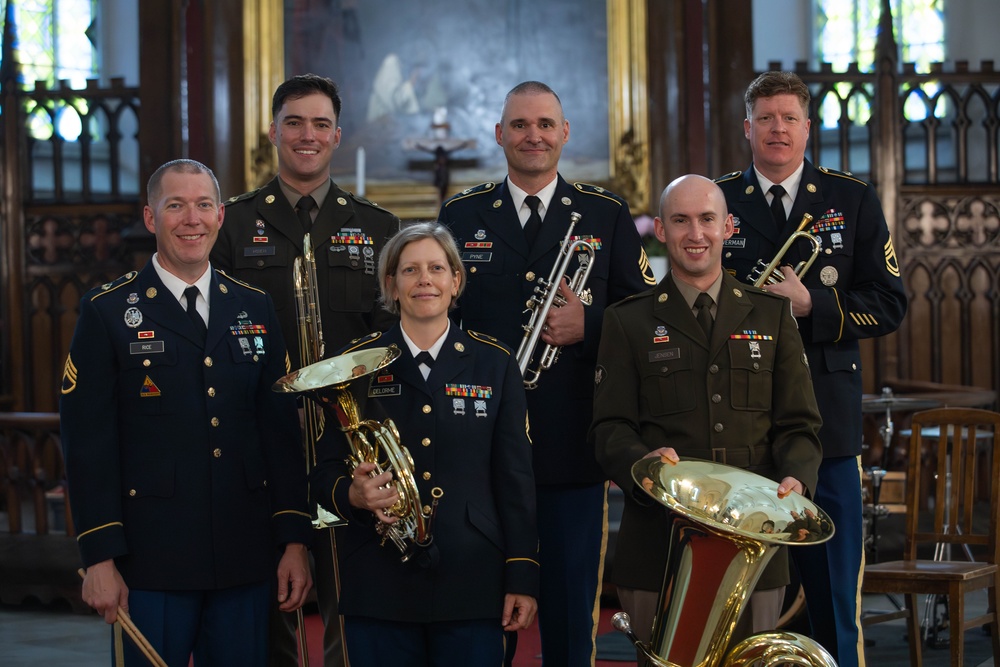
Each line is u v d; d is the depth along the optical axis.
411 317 3.34
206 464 3.34
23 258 10.09
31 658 5.54
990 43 11.82
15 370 10.03
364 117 10.12
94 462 3.26
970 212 9.84
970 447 4.90
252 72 9.88
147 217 3.49
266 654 3.48
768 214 4.03
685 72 9.79
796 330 3.54
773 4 12.64
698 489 3.12
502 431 3.34
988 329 9.80
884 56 9.78
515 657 5.48
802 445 3.37
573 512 3.91
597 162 9.95
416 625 3.21
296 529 3.47
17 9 12.25
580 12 9.99
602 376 3.54
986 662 5.34
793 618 4.86
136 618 3.26
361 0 10.15
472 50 10.11
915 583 4.52
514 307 3.97
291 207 4.14
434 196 9.95
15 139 10.08
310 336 3.82
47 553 6.78
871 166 9.79
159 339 3.36
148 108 9.91
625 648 5.64
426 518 3.13
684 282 3.56
